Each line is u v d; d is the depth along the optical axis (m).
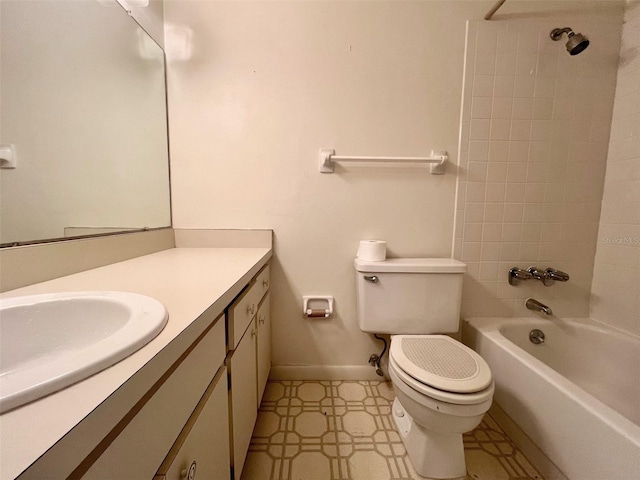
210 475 0.60
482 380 0.84
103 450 0.31
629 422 0.73
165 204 1.31
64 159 0.84
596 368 1.27
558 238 1.36
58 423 0.25
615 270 1.29
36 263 0.69
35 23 0.76
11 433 0.24
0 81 0.67
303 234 1.35
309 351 1.43
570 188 1.33
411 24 1.24
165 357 0.39
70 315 0.54
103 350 0.35
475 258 1.37
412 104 1.28
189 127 1.29
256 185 1.32
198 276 0.78
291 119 1.29
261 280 1.14
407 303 1.21
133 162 1.14
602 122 1.29
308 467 0.96
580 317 1.40
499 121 1.29
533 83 1.27
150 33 1.18
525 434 1.02
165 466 0.43
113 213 1.04
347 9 1.23
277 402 1.27
